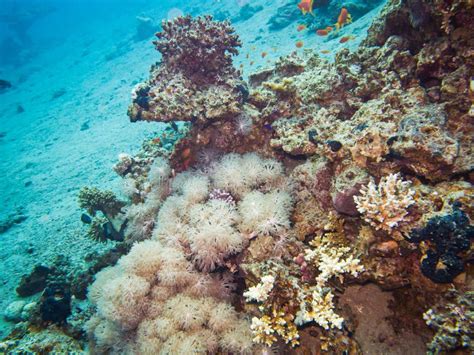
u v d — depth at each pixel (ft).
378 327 9.86
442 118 10.14
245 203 12.62
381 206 9.36
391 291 10.31
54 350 14.84
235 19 77.00
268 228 11.73
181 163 16.98
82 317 17.29
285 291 10.14
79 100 71.05
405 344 9.29
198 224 12.50
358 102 13.93
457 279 8.55
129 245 18.67
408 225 9.01
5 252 27.22
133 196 19.38
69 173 39.60
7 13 176.65
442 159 9.04
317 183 12.17
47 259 24.25
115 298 11.55
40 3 247.29
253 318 10.03
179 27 16.33
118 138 45.19
